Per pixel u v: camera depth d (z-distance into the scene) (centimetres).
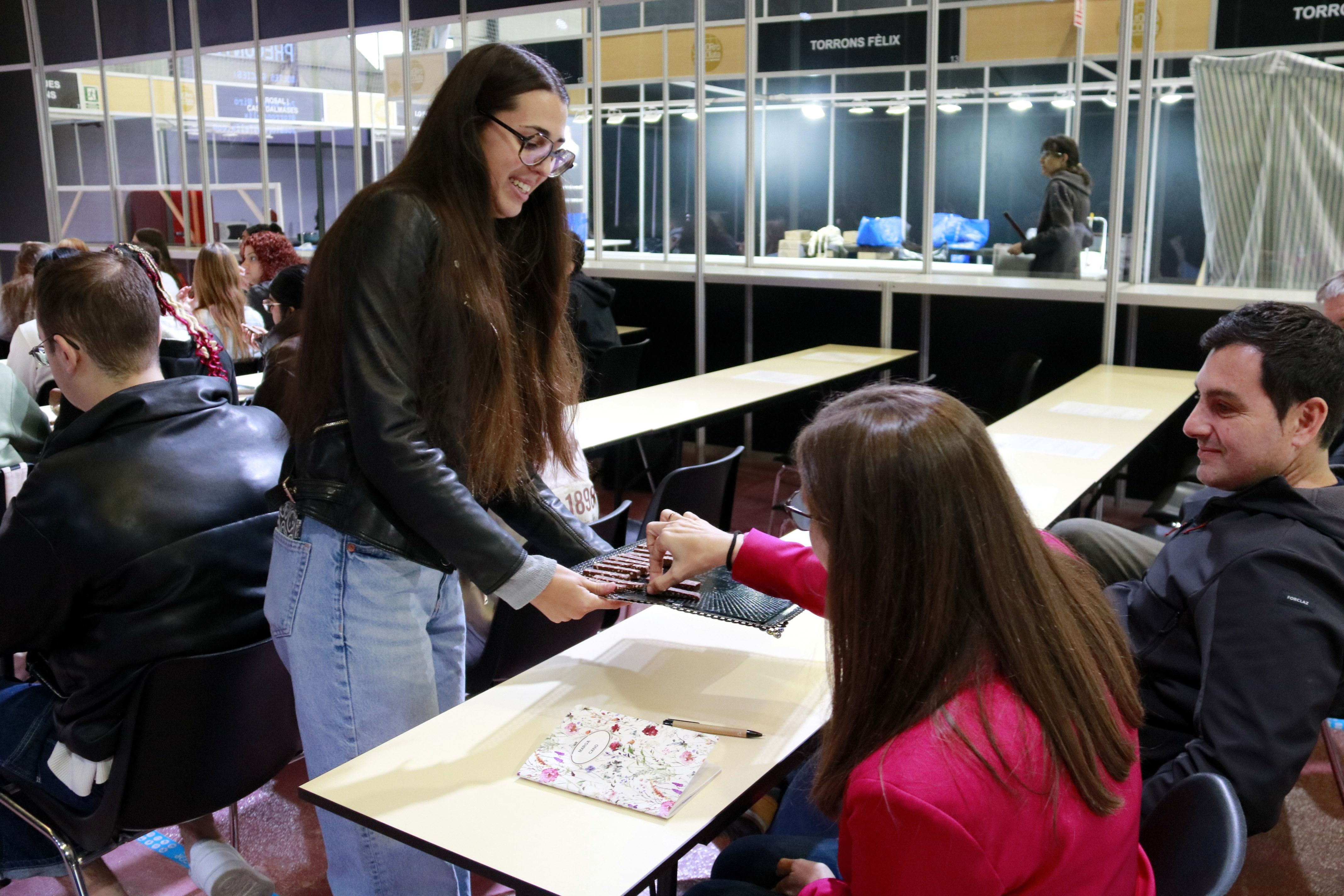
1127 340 497
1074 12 506
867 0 553
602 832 110
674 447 459
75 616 163
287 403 151
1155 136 501
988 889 84
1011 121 563
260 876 186
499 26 669
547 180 158
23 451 296
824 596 140
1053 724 88
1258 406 157
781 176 616
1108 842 93
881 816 84
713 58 602
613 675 147
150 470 164
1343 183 452
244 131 814
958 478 89
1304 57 448
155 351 176
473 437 146
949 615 89
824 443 94
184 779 167
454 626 160
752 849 145
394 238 134
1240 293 466
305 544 144
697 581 151
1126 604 178
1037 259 529
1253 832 136
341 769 123
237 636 171
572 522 171
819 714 135
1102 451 301
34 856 182
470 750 127
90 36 887
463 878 166
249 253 563
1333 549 144
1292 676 136
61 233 945
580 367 175
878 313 563
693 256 647
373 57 730
